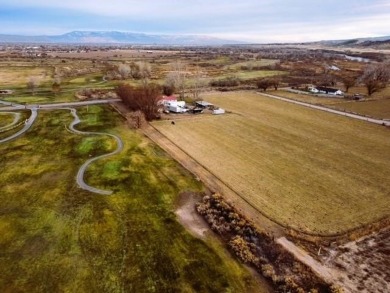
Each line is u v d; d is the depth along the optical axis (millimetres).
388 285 29188
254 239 35625
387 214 40219
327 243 34719
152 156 57125
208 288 28922
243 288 29109
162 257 32500
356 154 59875
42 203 41594
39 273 30141
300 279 29984
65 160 54688
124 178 48250
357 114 90062
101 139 64125
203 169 52656
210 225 38219
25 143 62125
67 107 89312
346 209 41188
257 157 57781
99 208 40531
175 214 40188
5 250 33094
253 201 42812
